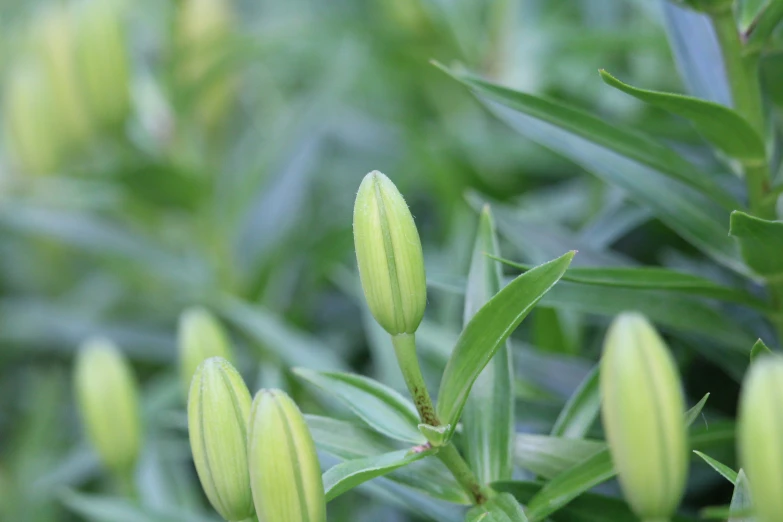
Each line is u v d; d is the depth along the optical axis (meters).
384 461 0.58
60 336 1.13
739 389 0.78
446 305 0.90
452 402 0.59
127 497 0.75
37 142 1.06
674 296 0.68
